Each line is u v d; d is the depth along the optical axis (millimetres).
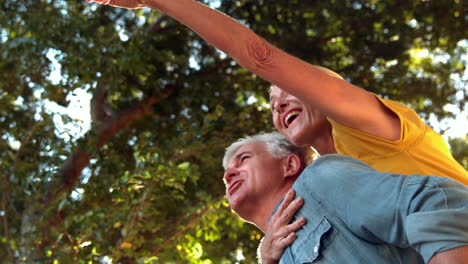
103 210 5152
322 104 1954
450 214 1586
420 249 1606
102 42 6680
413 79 8141
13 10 7355
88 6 7941
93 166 6895
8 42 6586
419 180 1688
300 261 1909
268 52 1904
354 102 1979
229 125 7004
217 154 6789
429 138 2104
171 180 5355
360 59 8031
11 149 6453
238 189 2332
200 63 8156
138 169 5305
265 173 2324
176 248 5699
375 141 2057
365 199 1759
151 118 7801
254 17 8070
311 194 1946
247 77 8000
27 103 6359
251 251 7414
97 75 6535
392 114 2057
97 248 5133
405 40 7992
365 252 1786
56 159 5562
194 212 5867
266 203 2309
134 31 7586
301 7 7898
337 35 7988
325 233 1864
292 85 1917
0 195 5902
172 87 7992
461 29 7887
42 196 5562
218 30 1904
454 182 1685
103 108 7930
